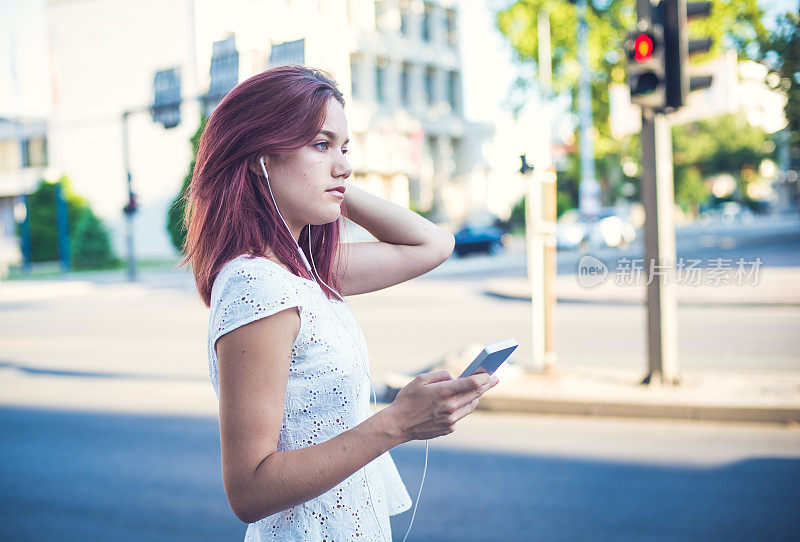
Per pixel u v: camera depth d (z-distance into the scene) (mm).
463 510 4238
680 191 65500
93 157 25531
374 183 34219
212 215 1433
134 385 8195
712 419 5961
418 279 23250
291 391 1354
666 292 6648
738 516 4051
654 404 6094
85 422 6566
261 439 1253
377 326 12539
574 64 38594
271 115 1410
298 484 1218
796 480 4559
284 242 1440
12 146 27344
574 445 5449
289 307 1308
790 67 12742
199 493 4691
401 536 3879
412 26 36688
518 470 4914
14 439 6055
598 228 29922
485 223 42406
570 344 10023
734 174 69062
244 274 1326
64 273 25953
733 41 26750
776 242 28156
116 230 25578
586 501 4336
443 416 1249
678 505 4234
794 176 26188
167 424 6422
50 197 27047
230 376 1282
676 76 6410
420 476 4844
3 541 3963
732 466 4871
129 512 4375
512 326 12031
